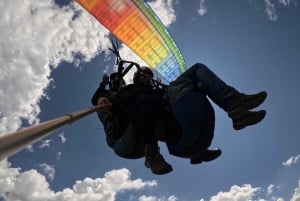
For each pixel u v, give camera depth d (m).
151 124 3.93
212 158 4.57
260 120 3.69
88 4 8.34
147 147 3.86
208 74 3.99
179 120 4.02
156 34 8.31
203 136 4.16
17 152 1.70
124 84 4.61
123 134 4.07
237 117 3.72
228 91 3.82
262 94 3.63
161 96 4.10
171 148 4.25
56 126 2.29
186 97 4.03
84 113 3.21
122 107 4.04
